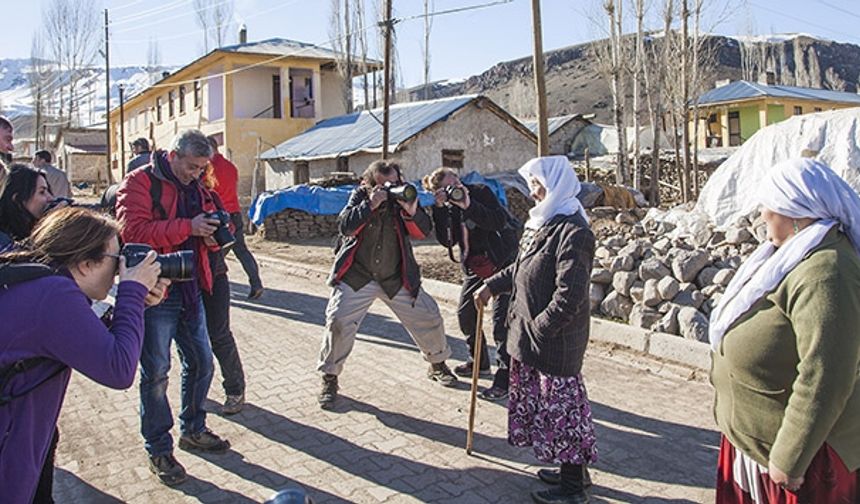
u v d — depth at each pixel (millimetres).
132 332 2207
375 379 5586
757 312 2307
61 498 3645
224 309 4645
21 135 62688
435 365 5469
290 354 6359
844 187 2229
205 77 28125
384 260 4938
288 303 8711
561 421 3426
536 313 3461
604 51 24703
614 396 5227
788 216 2268
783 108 36156
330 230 16438
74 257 2207
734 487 2498
